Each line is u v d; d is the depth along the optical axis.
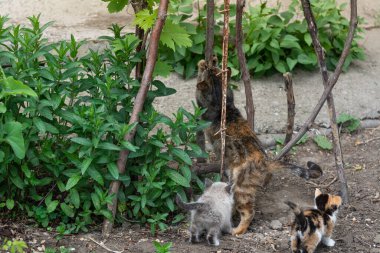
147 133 8.67
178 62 12.16
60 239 8.39
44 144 8.52
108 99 8.70
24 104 9.24
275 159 9.62
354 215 9.48
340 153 9.87
